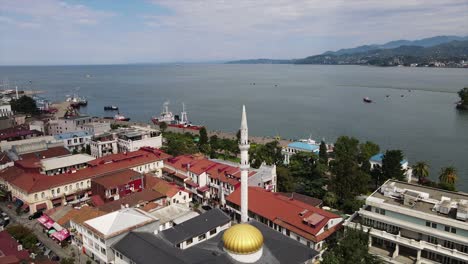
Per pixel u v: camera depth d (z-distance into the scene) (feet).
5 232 305.53
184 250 265.75
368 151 558.15
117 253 274.98
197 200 442.09
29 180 405.80
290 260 255.91
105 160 477.77
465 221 256.52
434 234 264.72
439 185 445.78
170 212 355.15
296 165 494.59
